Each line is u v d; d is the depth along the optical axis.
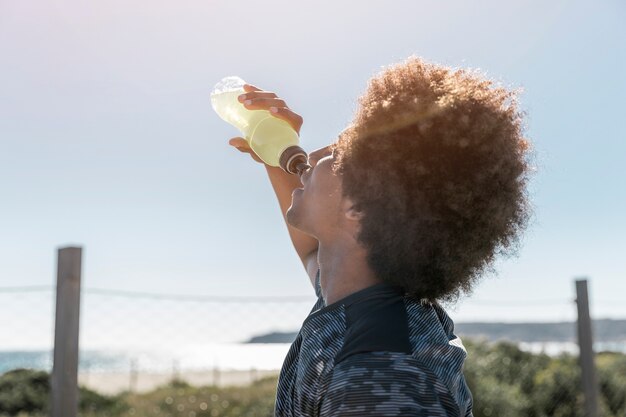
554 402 8.25
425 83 1.18
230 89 1.86
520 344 9.78
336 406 1.00
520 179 1.22
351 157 1.16
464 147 1.11
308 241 1.67
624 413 7.93
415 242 1.10
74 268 3.87
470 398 1.17
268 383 10.12
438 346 1.08
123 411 9.82
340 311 1.13
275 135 1.65
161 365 15.17
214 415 9.12
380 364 1.01
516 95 1.22
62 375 3.77
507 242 1.19
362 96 1.21
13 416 8.62
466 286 1.17
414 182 1.11
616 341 8.44
